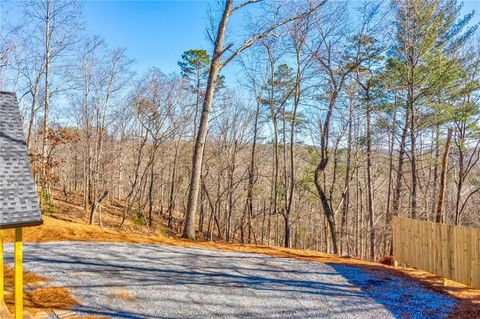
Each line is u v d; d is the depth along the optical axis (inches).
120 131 956.0
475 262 259.9
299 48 711.7
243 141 1016.2
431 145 789.2
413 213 591.2
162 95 868.6
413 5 589.6
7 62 768.3
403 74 631.8
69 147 1153.4
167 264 311.3
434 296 271.3
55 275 261.4
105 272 276.1
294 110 767.1
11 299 213.0
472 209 876.0
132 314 205.9
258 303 238.2
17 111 223.5
